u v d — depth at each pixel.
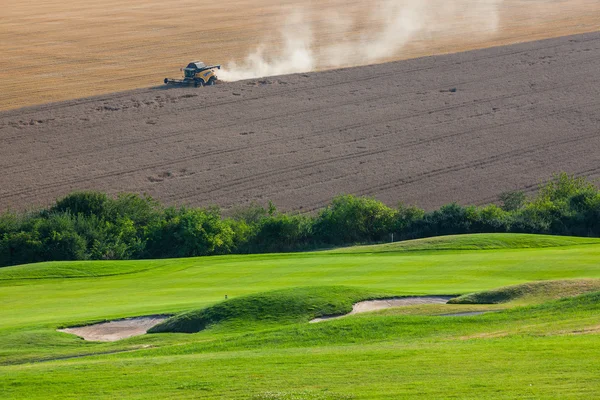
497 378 66.62
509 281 138.88
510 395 61.72
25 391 72.44
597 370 66.88
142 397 68.56
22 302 139.00
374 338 92.50
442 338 88.25
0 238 197.38
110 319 118.62
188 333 109.62
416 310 106.56
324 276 149.62
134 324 116.75
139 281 155.00
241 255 178.75
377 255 171.00
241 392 68.00
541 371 67.75
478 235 186.88
